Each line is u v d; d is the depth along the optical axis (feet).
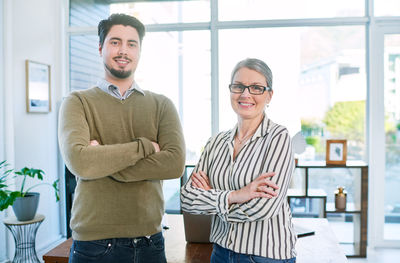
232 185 4.98
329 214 14.25
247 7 14.30
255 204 4.52
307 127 14.29
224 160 5.20
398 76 13.70
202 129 14.89
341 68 14.12
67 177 13.25
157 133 5.44
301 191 13.28
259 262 4.57
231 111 14.61
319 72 14.23
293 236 4.80
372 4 13.60
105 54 5.21
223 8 14.46
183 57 14.84
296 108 14.30
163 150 5.24
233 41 14.44
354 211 12.67
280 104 14.35
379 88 13.75
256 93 4.98
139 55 5.40
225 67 14.55
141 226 4.97
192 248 6.55
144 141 4.99
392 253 13.30
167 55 14.92
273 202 4.53
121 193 4.94
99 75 15.23
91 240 4.84
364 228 12.68
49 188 14.43
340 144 12.51
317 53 14.17
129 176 4.93
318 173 14.26
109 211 4.88
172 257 6.15
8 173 11.91
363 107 14.10
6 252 11.95
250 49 14.39
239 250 4.62
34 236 11.35
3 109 11.94
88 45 15.35
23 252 11.23
